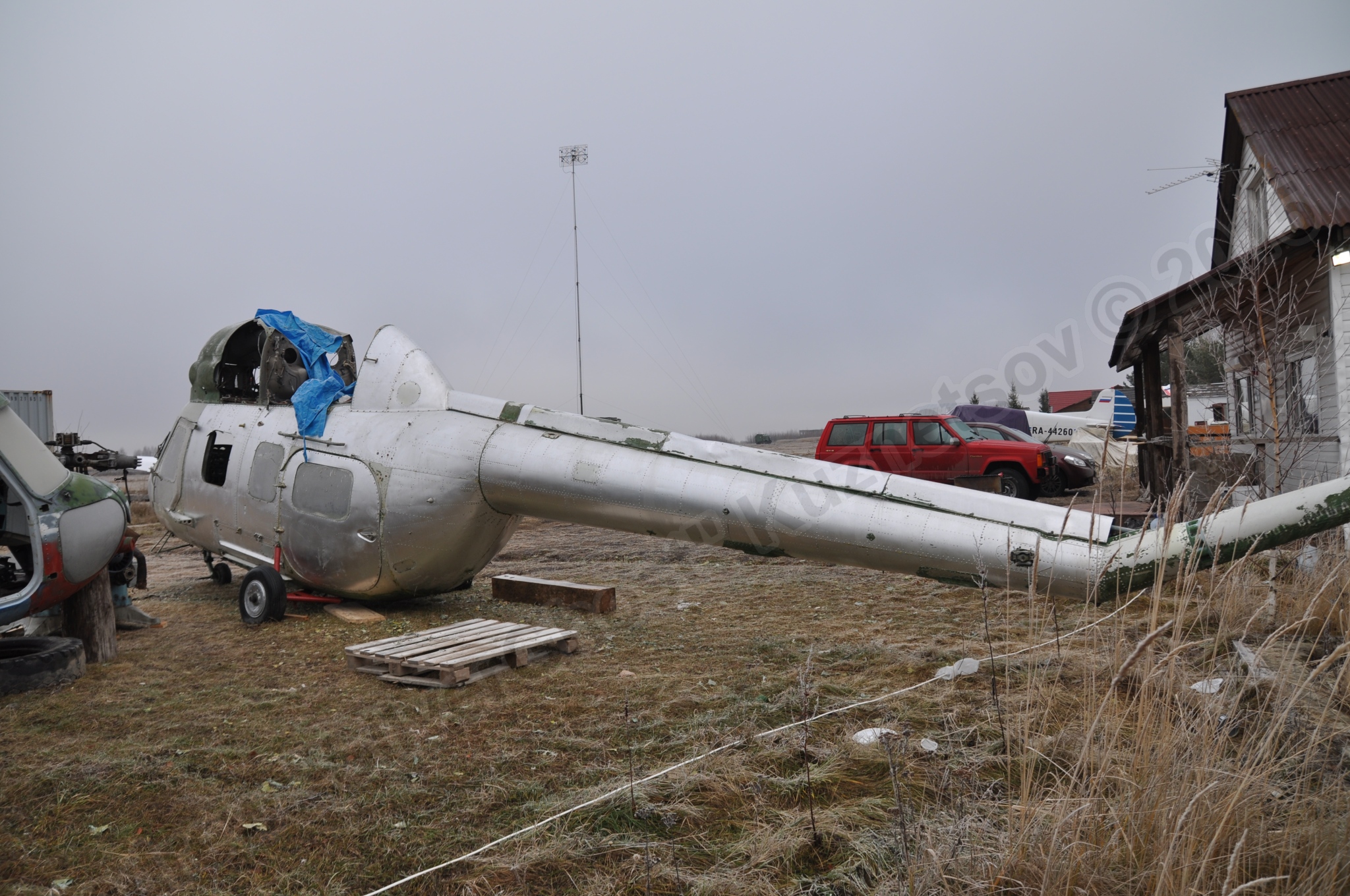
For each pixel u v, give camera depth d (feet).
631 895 9.43
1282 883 8.09
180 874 10.28
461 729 15.21
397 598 25.57
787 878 9.66
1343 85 33.78
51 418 50.52
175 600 29.30
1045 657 17.66
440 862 10.37
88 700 17.53
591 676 18.45
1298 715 11.12
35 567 18.52
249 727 15.62
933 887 8.71
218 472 28.43
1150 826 8.87
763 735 14.02
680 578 32.27
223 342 29.50
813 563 34.45
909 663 18.33
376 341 26.16
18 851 11.00
